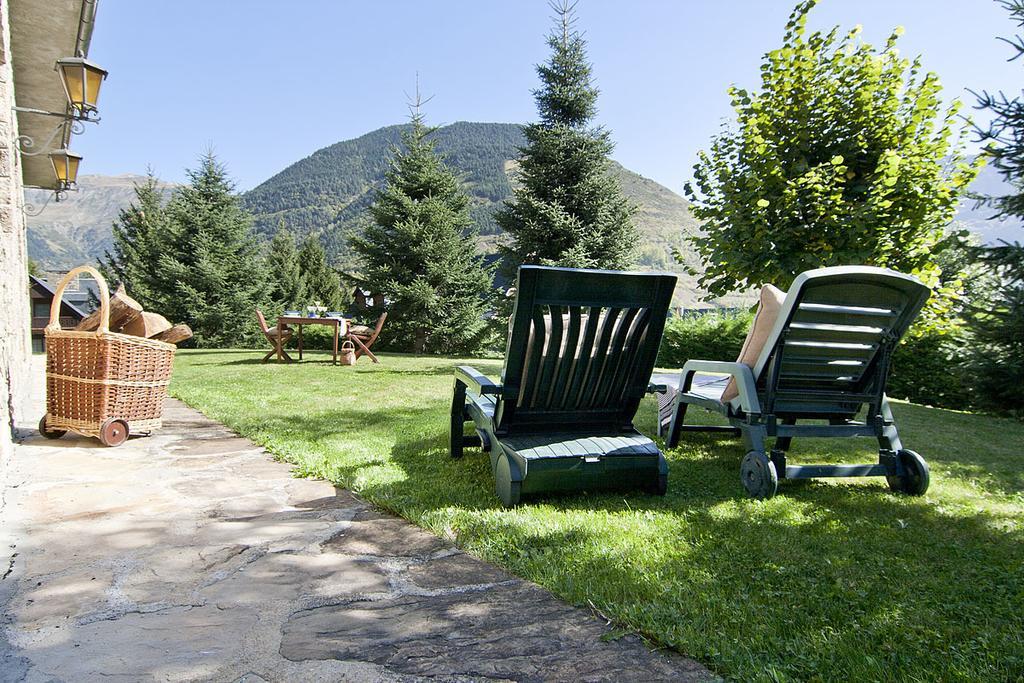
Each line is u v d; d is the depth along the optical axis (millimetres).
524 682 1431
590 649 1585
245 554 2227
